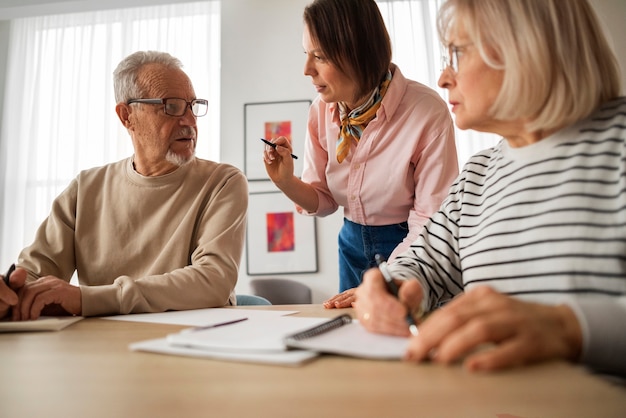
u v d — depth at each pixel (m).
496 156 0.84
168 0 3.00
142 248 1.28
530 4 0.64
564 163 0.68
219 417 0.32
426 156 1.26
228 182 1.33
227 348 0.50
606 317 0.42
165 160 1.35
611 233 0.60
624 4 3.22
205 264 1.11
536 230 0.67
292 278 3.22
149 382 0.41
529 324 0.40
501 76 0.67
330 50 1.15
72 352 0.55
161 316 0.88
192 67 3.50
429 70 3.30
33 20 3.76
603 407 0.30
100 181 1.39
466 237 0.82
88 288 0.91
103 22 3.67
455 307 0.44
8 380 0.43
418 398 0.33
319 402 0.34
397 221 1.39
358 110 1.30
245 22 3.49
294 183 1.46
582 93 0.64
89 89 3.59
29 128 3.65
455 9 0.69
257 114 3.40
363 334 0.55
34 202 3.57
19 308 0.82
